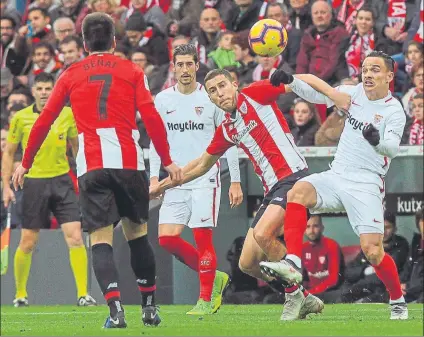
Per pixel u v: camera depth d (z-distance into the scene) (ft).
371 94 72.33
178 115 94.12
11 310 111.14
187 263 96.37
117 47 149.07
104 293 64.39
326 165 120.57
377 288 114.01
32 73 160.15
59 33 161.27
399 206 119.34
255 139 77.87
